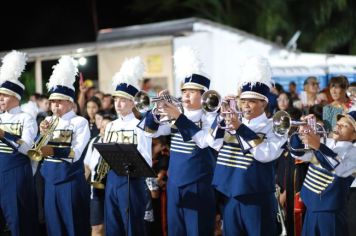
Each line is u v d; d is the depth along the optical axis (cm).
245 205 713
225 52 1534
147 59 1642
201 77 777
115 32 1758
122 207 812
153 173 754
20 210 879
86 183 863
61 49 1670
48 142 848
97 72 1827
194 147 770
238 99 754
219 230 970
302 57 1472
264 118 717
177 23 1678
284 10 2544
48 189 854
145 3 2848
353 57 1409
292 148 708
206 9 2777
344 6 2431
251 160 710
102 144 761
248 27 2681
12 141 862
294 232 909
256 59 723
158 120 764
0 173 876
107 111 1080
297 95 1345
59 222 854
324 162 685
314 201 707
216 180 728
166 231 970
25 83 1719
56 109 856
